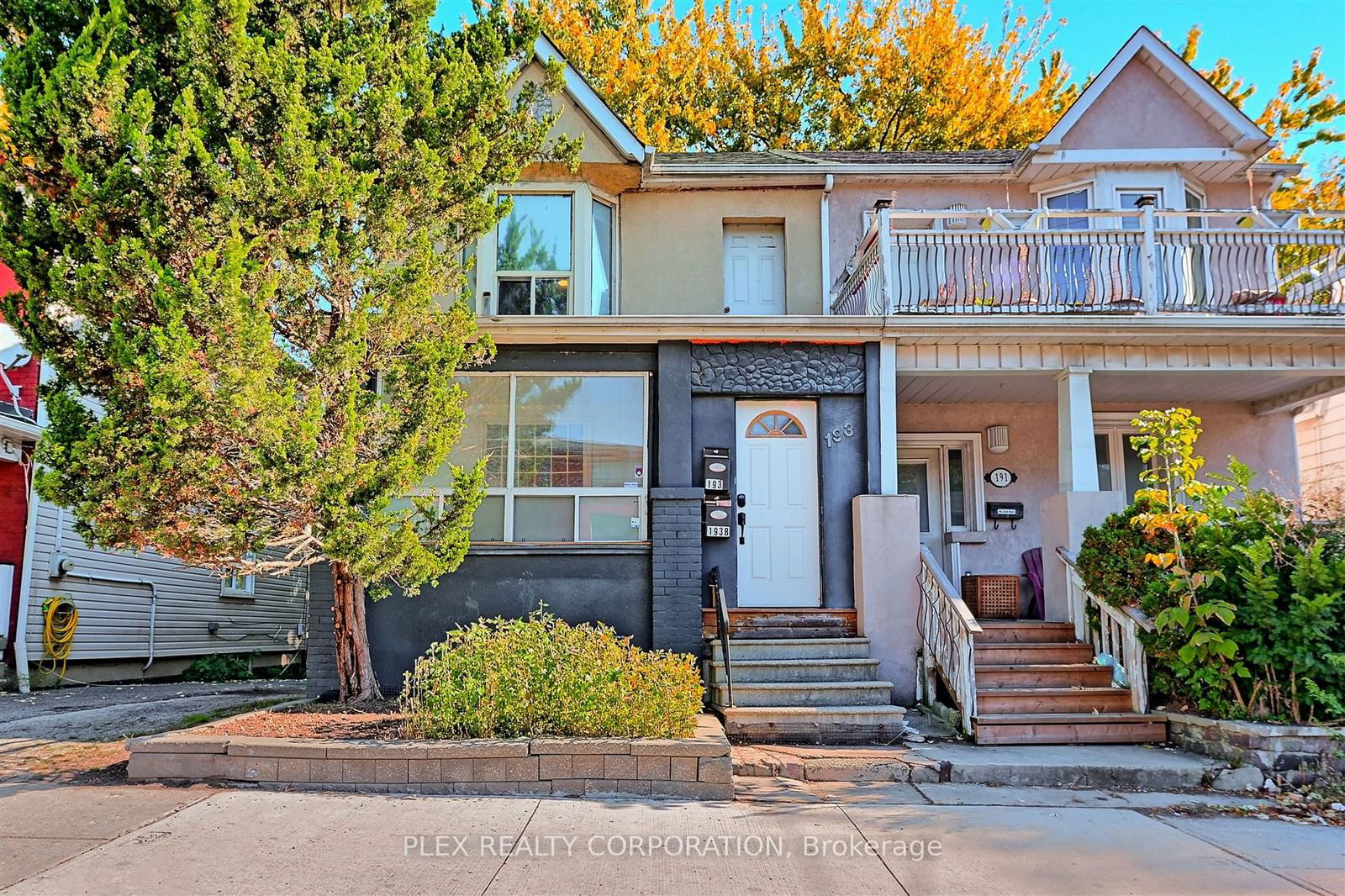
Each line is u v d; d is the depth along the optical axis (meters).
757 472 9.74
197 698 10.40
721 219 12.16
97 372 6.46
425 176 6.88
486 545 8.94
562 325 9.20
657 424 9.47
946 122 20.23
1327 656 7.04
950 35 20.11
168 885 4.27
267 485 6.16
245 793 5.75
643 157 11.30
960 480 12.05
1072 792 6.67
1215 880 4.81
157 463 5.93
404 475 6.68
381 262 7.07
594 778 5.93
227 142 6.53
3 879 4.31
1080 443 9.65
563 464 9.40
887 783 6.75
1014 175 12.19
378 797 5.72
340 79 6.79
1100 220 11.80
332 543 6.36
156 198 6.07
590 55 19.50
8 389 11.27
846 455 9.66
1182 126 11.93
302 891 4.25
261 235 6.30
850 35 20.28
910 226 12.34
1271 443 11.70
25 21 6.62
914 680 8.87
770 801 6.02
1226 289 9.86
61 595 12.00
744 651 8.79
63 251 6.21
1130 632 8.24
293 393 6.45
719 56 21.05
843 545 9.51
